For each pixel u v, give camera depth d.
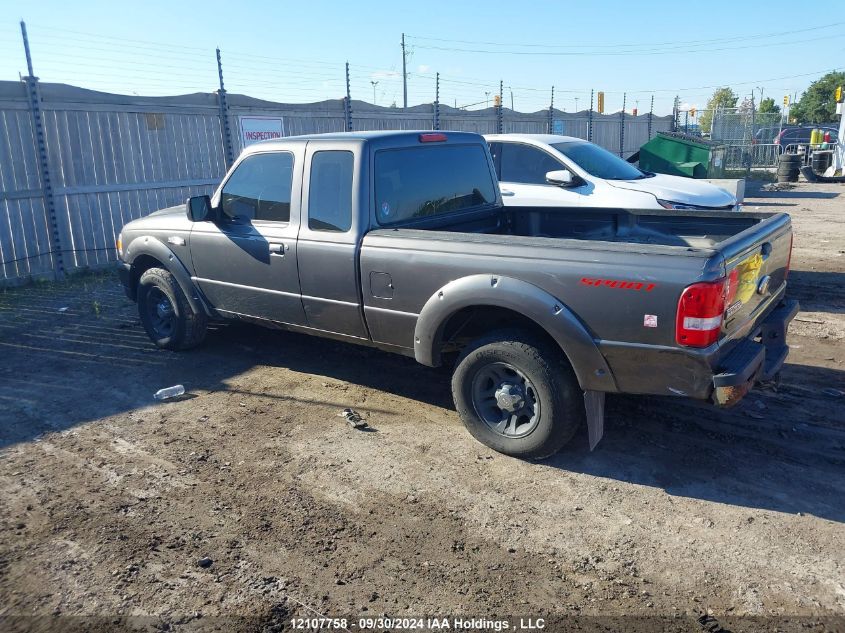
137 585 3.26
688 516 3.72
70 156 10.13
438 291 4.36
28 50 9.51
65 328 7.56
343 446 4.62
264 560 3.42
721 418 4.83
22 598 3.19
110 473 4.32
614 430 4.72
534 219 5.94
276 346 6.74
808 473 4.10
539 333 4.22
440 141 5.36
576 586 3.19
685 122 28.61
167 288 6.30
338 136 5.04
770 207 17.20
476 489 4.04
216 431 4.90
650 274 3.62
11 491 4.13
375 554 3.45
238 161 5.62
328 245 4.92
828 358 5.97
